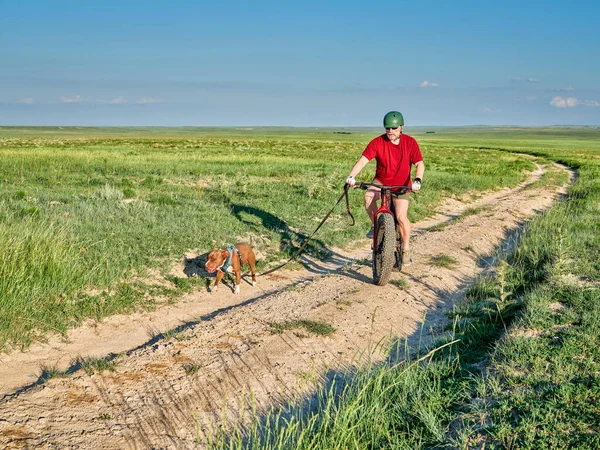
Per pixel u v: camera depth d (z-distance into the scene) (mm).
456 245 11172
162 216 11172
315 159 37406
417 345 6008
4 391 4723
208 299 7598
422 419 4016
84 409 4480
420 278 8586
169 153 39094
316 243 10789
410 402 4375
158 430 4250
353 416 3963
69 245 7777
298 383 4996
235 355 5559
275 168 25844
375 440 3844
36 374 5145
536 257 9148
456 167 34844
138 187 16938
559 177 31453
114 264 7734
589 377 4414
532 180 29953
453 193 20281
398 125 7391
